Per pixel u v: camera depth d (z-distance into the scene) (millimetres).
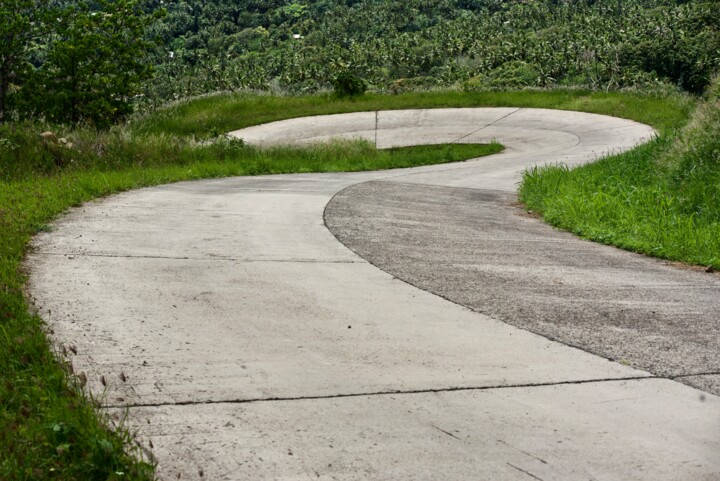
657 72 85625
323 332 5293
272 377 4375
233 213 11000
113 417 3656
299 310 5820
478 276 7488
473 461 3393
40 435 3246
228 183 16766
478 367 4723
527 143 34656
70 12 31500
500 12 187250
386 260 8047
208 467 3244
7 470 2938
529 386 4422
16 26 29438
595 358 5004
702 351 5254
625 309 6438
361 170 24828
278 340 5062
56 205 10219
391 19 198250
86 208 10586
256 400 4027
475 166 25781
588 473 3316
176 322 5312
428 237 9875
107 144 19688
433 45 142250
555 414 3998
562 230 11719
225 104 42531
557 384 4477
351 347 4996
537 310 6223
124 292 5988
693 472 3354
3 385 3752
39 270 6488
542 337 5445
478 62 120938
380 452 3451
